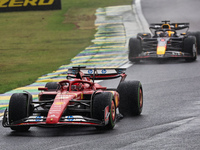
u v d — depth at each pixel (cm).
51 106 2953
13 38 11362
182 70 6116
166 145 2558
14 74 6669
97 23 12875
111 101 3009
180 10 14462
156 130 2967
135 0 17138
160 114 3547
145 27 11625
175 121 3238
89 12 15000
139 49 7156
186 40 7094
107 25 12362
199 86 4838
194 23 12269
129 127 3117
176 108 3762
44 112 3138
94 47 9075
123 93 3491
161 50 6975
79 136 2883
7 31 12538
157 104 4000
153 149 2481
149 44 7325
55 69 6775
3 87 5388
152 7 15262
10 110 3038
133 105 3472
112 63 7144
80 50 8844
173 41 7212
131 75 5909
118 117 3422
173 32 7538
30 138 2903
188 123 3131
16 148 2641
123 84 3538
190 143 2577
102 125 2880
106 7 15812
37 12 15550
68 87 3294
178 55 6931
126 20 12988
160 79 5459
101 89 3466
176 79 5391
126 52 8250
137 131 2969
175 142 2616
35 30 12494
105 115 2931
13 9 15688
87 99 3409
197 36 7881
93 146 2598
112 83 5347
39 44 10288
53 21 13750
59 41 10525
